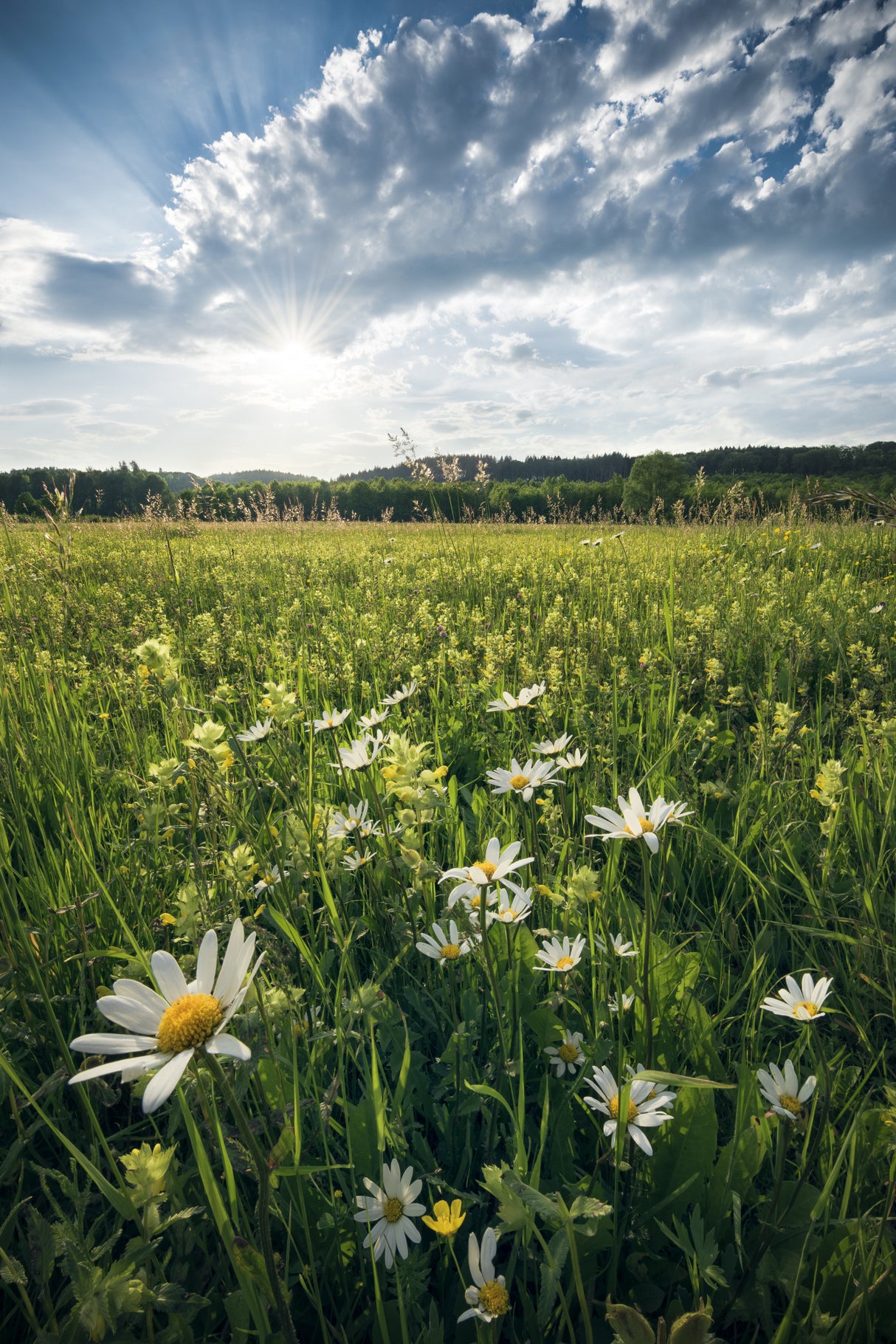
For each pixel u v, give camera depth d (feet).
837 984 6.23
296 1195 4.09
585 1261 3.99
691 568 25.34
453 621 18.69
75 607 18.81
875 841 7.93
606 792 8.84
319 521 63.46
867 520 34.71
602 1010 5.11
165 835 7.26
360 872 7.29
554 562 28.58
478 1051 5.48
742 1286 3.88
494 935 5.90
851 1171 3.84
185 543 40.73
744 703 12.12
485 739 10.97
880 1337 3.57
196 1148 3.32
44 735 9.99
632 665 14.80
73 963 6.17
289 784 6.18
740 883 7.70
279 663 14.17
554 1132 4.49
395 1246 3.59
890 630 15.66
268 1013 3.97
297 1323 3.99
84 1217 4.24
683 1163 4.40
